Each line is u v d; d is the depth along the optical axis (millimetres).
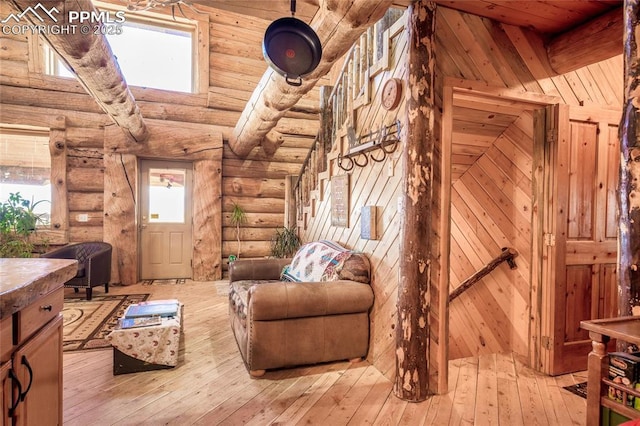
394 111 2459
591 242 2676
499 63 2396
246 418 1927
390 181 2514
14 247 4379
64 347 2820
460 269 3383
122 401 2068
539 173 2652
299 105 5910
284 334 2439
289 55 1947
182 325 3188
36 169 5211
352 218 3104
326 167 3855
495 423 1937
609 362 1388
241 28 5715
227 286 5090
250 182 5824
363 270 2688
